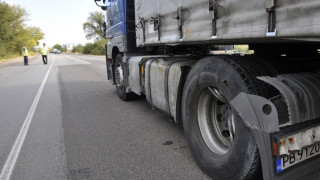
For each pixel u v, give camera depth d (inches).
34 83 457.1
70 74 589.9
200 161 119.6
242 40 92.8
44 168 133.9
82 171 128.4
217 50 180.4
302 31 64.3
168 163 132.3
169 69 149.2
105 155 145.0
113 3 260.7
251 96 83.6
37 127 200.7
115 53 289.9
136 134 175.3
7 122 218.1
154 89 173.6
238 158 93.7
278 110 79.9
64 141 169.0
